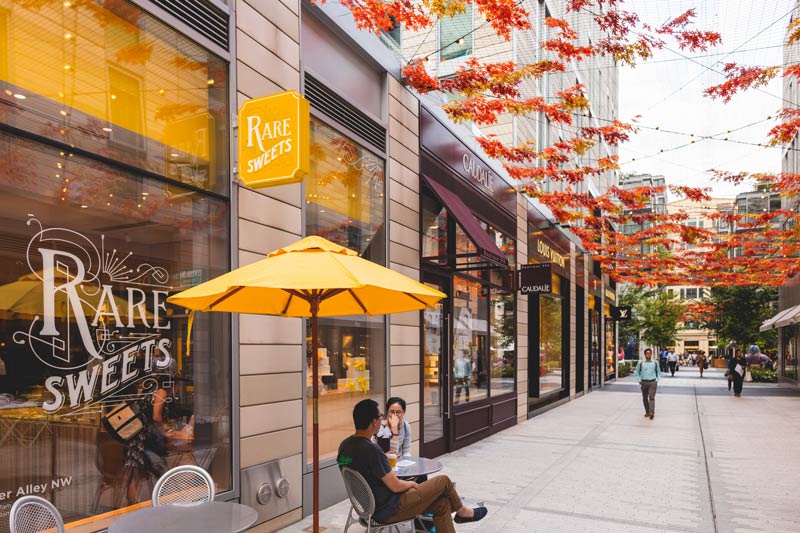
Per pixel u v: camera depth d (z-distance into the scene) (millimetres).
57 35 4129
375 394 7781
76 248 4145
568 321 20078
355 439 4738
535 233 16016
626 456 9734
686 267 24859
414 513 4641
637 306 42344
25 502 3090
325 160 6957
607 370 31531
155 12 4805
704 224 51344
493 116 9836
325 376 6758
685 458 9602
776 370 37188
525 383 14586
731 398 21234
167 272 4844
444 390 10062
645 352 15086
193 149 5195
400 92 8734
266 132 5156
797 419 14930
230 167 5441
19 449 3666
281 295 4695
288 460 5879
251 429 5426
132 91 4672
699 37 9609
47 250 3953
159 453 4637
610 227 24375
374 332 7832
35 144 3941
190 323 5012
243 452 5324
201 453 5008
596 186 28469
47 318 3906
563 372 19859
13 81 3830
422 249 9234
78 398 4062
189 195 5098
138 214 4645
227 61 5492
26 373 3752
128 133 4613
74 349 4066
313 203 6691
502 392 13039
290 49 6316
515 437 11742
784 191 17969
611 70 34062
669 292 44500
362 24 7398
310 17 6871
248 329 5449
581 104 10742
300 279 3572
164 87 4945
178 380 4855
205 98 5340
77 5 4273
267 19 5984
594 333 26250
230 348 5273
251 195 5645
